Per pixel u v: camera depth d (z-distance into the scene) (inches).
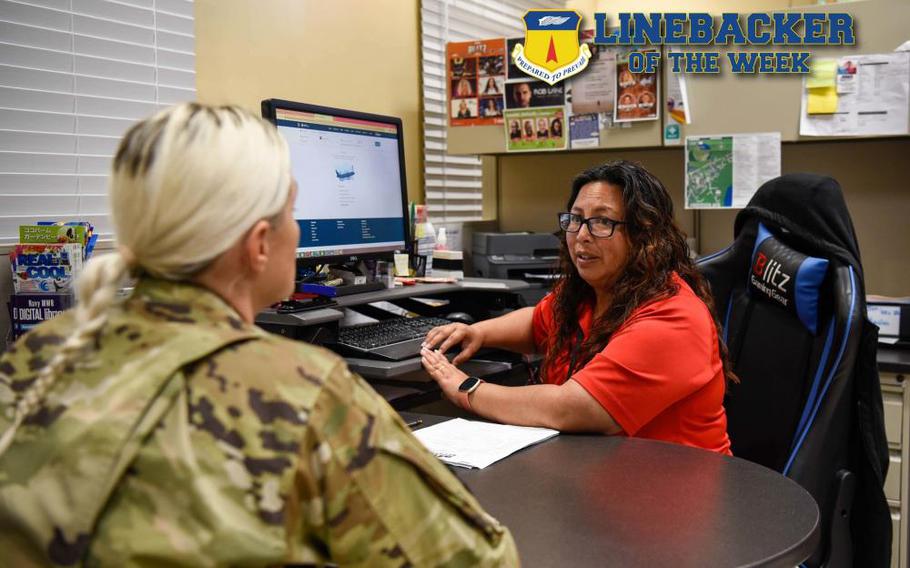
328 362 27.4
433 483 28.3
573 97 103.0
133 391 24.5
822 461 58.9
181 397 24.6
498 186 124.0
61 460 23.8
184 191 26.4
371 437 26.8
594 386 56.5
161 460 23.7
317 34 93.0
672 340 58.0
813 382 62.8
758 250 72.0
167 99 76.5
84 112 69.9
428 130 111.7
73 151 69.3
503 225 124.2
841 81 93.4
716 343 62.8
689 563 36.2
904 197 101.0
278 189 28.7
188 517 23.4
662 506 43.1
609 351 58.1
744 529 40.1
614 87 101.0
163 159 26.3
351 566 26.8
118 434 23.8
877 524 60.0
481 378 70.8
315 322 62.6
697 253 111.1
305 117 72.4
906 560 83.8
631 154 113.7
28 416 25.0
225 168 26.9
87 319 25.7
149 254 27.0
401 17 106.2
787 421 65.1
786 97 95.3
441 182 114.7
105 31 70.9
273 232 29.4
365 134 79.9
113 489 23.5
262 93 86.4
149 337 25.9
